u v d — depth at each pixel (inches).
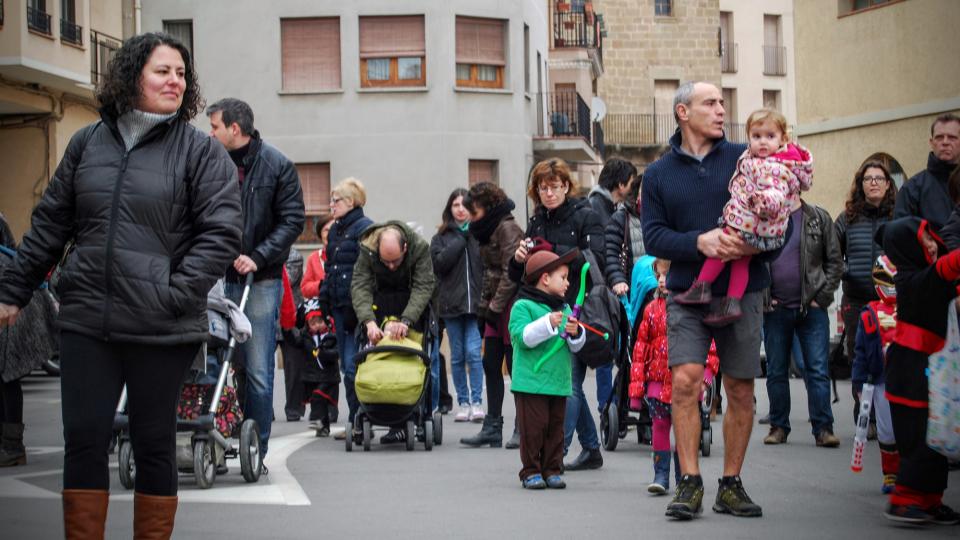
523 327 430.0
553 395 435.5
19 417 504.7
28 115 1380.4
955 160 458.0
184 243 283.4
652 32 2770.7
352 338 596.4
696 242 358.3
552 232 502.9
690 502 366.6
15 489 433.1
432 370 601.0
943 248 357.7
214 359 441.7
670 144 377.4
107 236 274.2
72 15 1350.9
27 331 495.8
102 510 273.1
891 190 592.7
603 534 345.1
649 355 428.1
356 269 565.9
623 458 523.5
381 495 420.8
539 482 434.9
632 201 571.5
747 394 373.1
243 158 464.1
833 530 350.3
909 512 355.9
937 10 1023.6
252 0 1754.4
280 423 716.0
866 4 1118.4
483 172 1792.6
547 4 2176.4
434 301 581.6
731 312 357.7
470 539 338.3
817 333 564.7
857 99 1115.3
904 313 357.4
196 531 350.6
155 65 279.3
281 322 553.6
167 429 278.2
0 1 1233.4
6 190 1384.1
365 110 1743.4
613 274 524.7
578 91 2212.1
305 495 418.0
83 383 272.5
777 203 346.3
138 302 272.1
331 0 1740.9
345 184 604.1
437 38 1740.9
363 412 566.9
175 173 280.7
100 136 283.0
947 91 1019.3
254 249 461.4
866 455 525.7
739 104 3120.1
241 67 1758.1
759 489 430.0
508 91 1785.2
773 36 3181.6
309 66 1758.1
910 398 354.9
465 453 550.9
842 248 605.0
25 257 285.7
